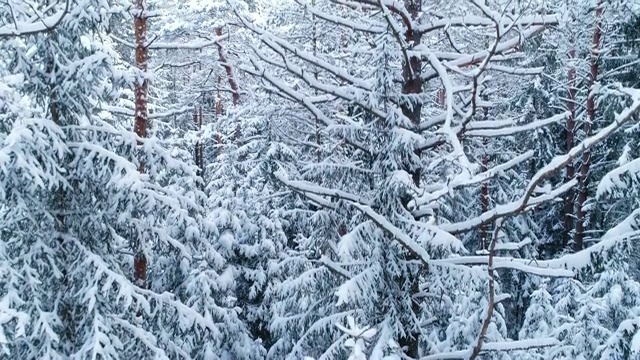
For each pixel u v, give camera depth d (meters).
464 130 7.68
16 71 7.84
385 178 7.97
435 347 8.33
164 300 9.38
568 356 10.25
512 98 18.72
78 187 8.70
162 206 9.00
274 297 15.70
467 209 17.22
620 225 7.21
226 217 16.09
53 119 8.45
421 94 8.23
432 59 7.27
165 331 10.09
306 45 14.18
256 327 17.91
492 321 11.64
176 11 22.95
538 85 17.55
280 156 15.57
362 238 7.68
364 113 8.74
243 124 16.45
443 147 9.99
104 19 8.16
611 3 10.80
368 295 7.55
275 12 11.84
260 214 16.72
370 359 7.00
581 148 5.00
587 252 7.09
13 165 7.29
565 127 19.30
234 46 20.09
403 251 8.11
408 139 7.41
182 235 13.27
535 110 18.97
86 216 8.67
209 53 22.34
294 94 8.48
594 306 10.02
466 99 8.55
